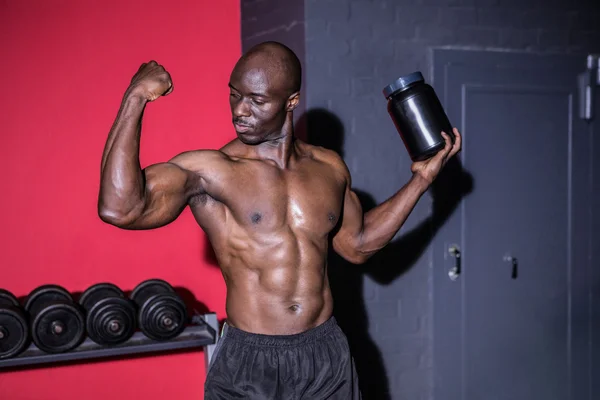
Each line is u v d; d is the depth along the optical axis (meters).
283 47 1.82
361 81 2.92
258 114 1.78
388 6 2.96
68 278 2.96
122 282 3.04
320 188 1.90
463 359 3.11
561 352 3.27
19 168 2.89
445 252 3.07
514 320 3.19
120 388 3.02
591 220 3.30
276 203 1.82
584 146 3.28
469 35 3.09
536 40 3.21
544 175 3.22
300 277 1.83
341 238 2.08
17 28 2.88
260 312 1.81
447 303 3.07
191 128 3.12
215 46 3.16
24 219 2.90
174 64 3.10
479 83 3.09
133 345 2.61
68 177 2.96
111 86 3.01
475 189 3.11
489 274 3.14
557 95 3.23
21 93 2.89
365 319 2.97
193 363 3.12
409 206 2.05
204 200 1.80
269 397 1.78
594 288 3.31
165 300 2.63
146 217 1.63
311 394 1.83
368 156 2.95
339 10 2.88
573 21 3.26
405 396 3.04
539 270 3.22
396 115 2.06
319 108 2.85
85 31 2.97
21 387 2.89
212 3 3.15
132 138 1.57
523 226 3.19
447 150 2.02
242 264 1.82
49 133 2.93
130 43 3.03
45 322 2.49
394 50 2.97
